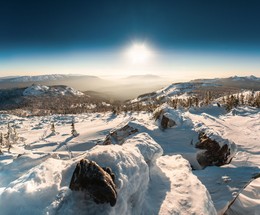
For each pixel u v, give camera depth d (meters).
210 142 17.34
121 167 7.47
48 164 8.05
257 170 14.91
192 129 19.67
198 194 9.49
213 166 16.27
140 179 8.20
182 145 18.06
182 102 105.12
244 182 13.53
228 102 76.88
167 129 20.27
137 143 11.22
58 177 7.41
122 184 6.94
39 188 6.72
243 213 12.47
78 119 141.12
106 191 6.25
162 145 18.05
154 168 11.21
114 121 112.56
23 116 187.00
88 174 6.42
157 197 9.10
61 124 121.88
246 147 31.62
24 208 6.07
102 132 71.25
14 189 6.49
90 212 6.14
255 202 13.20
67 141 65.12
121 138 18.45
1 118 161.75
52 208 6.14
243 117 55.09
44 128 111.50
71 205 6.21
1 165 11.08
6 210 6.02
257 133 39.47
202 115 46.09
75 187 6.49
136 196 7.94
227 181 13.63
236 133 38.25
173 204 8.71
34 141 72.38
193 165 16.86
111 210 6.21
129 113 133.50
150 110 121.31
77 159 8.58
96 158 7.56
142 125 19.86
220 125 41.62
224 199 12.27
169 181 10.42
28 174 7.59
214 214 9.54
